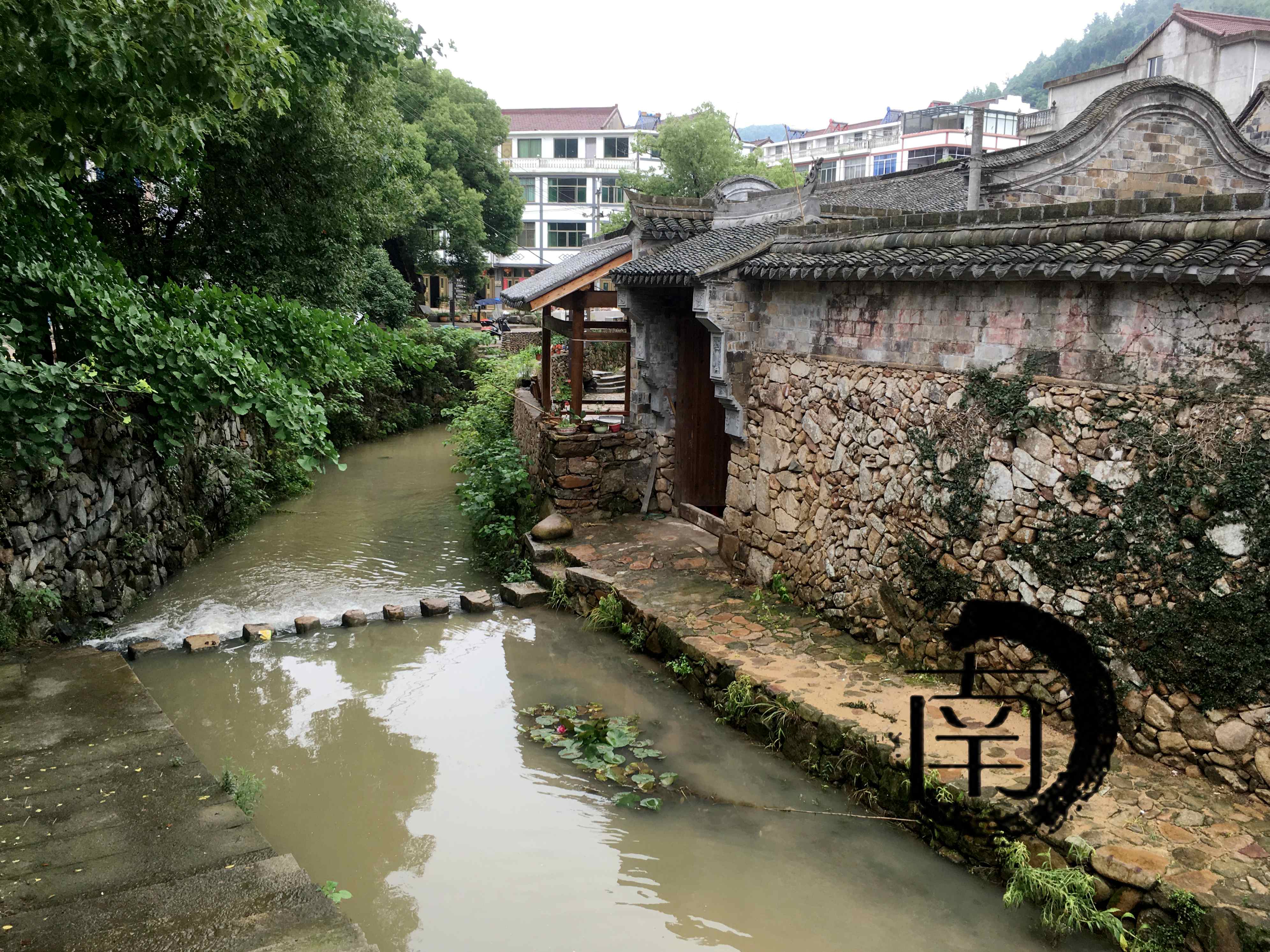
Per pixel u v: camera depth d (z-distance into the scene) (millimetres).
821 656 7598
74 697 6805
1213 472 5172
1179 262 4961
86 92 5797
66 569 9078
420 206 20500
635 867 5605
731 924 5059
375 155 15570
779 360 9055
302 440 9445
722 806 6180
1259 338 4965
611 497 12266
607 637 9273
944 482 6934
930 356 7117
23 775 5520
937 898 5133
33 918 4020
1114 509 5707
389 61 11758
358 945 3865
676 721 7422
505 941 4934
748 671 7301
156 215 14625
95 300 8773
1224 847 4723
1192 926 4316
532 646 9172
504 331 31719
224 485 13523
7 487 8211
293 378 10625
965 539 6781
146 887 4305
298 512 15156
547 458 12477
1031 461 6223
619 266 12453
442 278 45750
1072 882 4723
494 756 7012
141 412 10102
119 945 3838
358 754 7066
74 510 9195
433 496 16688
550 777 6688
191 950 3811
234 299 10930
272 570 11750
